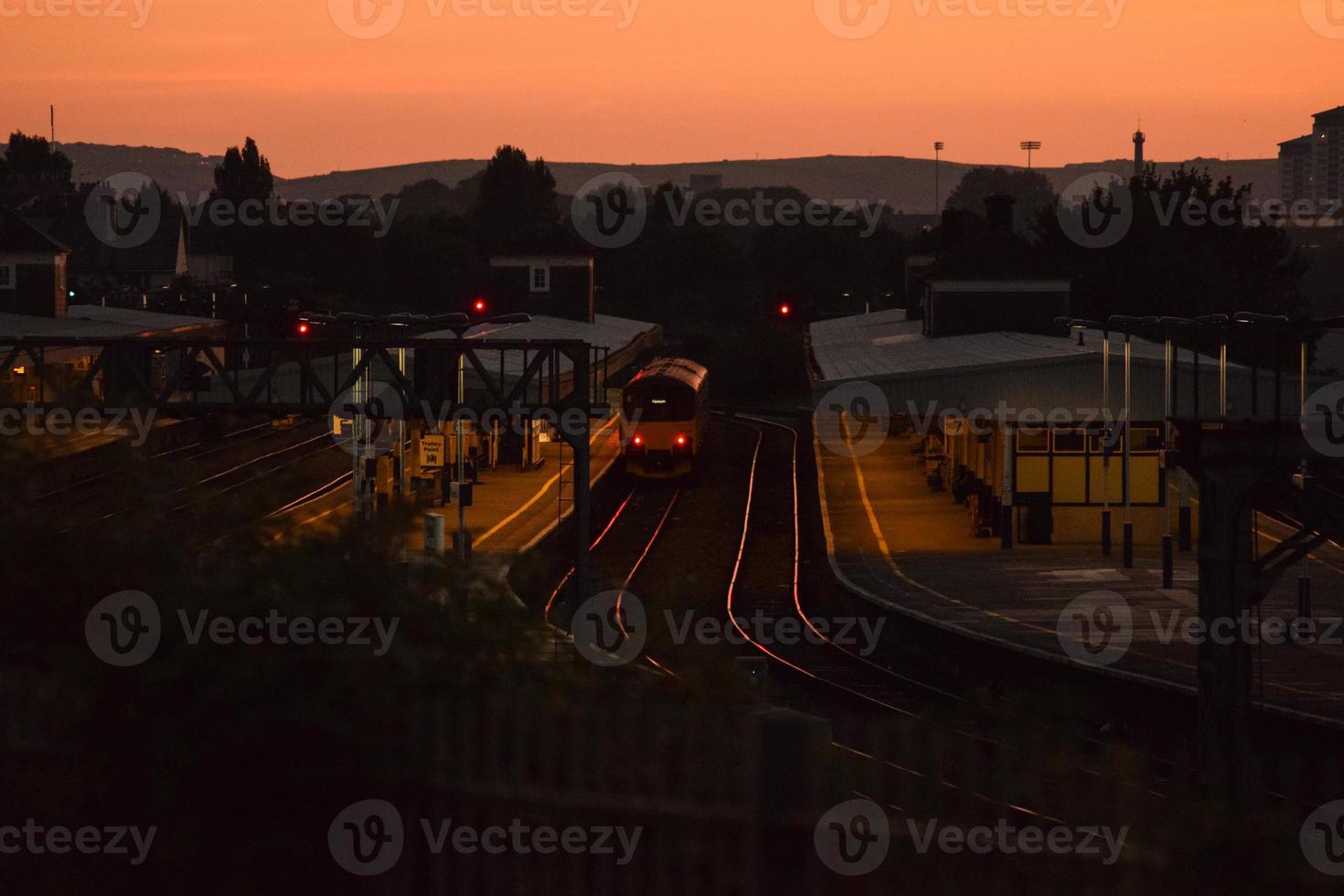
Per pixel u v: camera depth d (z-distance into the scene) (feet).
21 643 68.28
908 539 309.42
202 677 65.05
